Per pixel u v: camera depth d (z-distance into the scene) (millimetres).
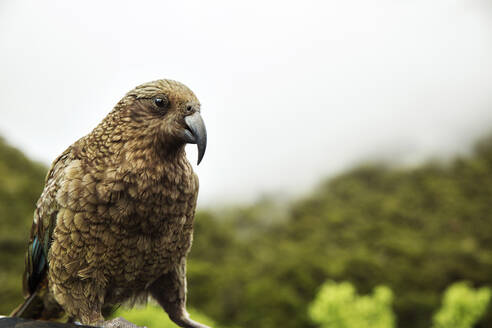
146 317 8766
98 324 2807
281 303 28125
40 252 3260
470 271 33062
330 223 45344
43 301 3570
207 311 27484
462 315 14062
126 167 2711
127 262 2848
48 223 2969
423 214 45125
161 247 2900
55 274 2852
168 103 2770
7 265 20641
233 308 28109
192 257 36688
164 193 2777
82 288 2828
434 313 28938
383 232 41906
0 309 17578
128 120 2785
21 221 24375
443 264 33750
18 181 29047
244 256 38062
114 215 2709
